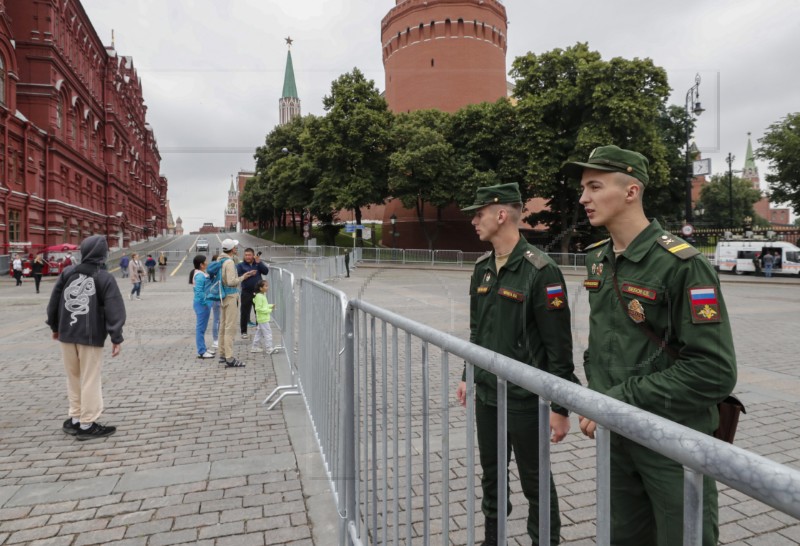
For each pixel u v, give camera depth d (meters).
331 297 2.95
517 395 2.04
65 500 3.06
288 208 46.59
